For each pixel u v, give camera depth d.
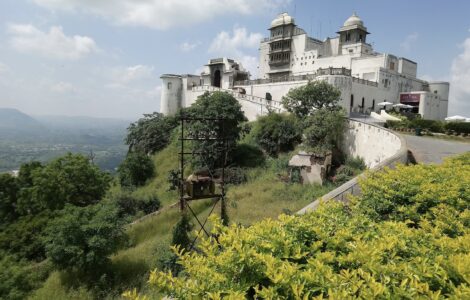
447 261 3.94
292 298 3.31
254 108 41.97
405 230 5.17
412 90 50.16
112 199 24.78
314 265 3.66
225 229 4.58
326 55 55.06
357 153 25.36
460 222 6.40
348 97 36.94
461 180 8.68
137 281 13.01
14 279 13.99
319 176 22.73
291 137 29.53
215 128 28.30
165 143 42.06
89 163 25.67
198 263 3.95
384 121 34.25
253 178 25.98
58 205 22.69
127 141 47.56
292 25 54.91
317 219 5.07
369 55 49.91
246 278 3.61
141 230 18.28
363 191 8.18
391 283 3.56
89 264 13.91
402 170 9.32
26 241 19.97
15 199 27.81
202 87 52.81
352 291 3.25
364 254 3.82
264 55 60.03
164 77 57.03
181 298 3.53
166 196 27.39
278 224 4.84
